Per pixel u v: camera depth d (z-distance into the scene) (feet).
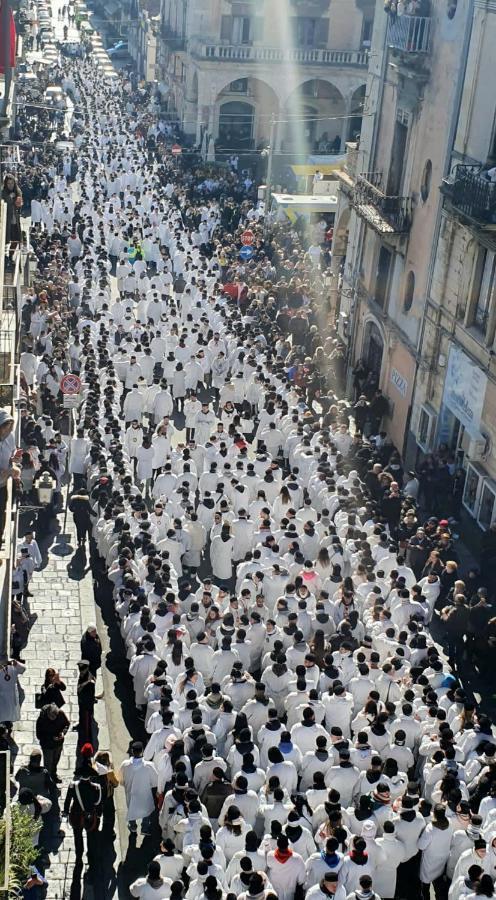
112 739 73.05
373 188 125.49
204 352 130.21
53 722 66.08
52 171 209.77
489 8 99.91
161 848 58.23
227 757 64.08
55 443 100.78
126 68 357.20
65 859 62.18
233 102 254.47
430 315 112.88
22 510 97.66
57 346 122.72
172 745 61.11
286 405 114.11
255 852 54.85
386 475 100.99
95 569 92.63
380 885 57.72
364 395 126.72
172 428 108.68
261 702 67.36
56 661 79.77
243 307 153.89
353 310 138.92
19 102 242.78
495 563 90.63
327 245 181.06
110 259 179.11
